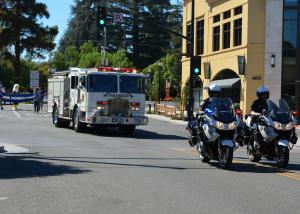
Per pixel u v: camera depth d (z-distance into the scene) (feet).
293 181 38.19
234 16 140.26
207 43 155.22
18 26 255.09
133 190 33.81
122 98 82.23
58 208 28.35
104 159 49.98
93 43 353.10
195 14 163.94
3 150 55.93
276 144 45.50
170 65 306.96
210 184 36.40
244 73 133.08
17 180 37.42
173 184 36.24
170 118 150.41
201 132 46.88
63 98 93.97
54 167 44.14
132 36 340.59
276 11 131.44
